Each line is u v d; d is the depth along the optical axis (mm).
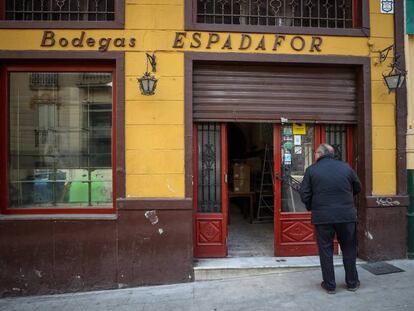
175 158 5062
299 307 4066
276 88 5434
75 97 5281
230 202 9734
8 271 4926
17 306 4566
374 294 4328
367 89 5398
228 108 5344
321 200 4391
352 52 5383
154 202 4988
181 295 4578
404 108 5473
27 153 5270
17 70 5172
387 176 5434
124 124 5035
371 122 5406
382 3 5457
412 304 4051
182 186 5055
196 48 5121
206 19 5418
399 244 5438
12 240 4934
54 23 5004
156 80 4992
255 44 5207
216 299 4410
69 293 4945
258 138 8492
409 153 5488
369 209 5367
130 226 4988
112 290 4934
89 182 5262
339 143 5727
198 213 5445
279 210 5574
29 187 5258
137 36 5066
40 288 4945
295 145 5660
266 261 5336
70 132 5285
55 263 4957
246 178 7883
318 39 5312
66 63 5176
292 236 5586
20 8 5230
